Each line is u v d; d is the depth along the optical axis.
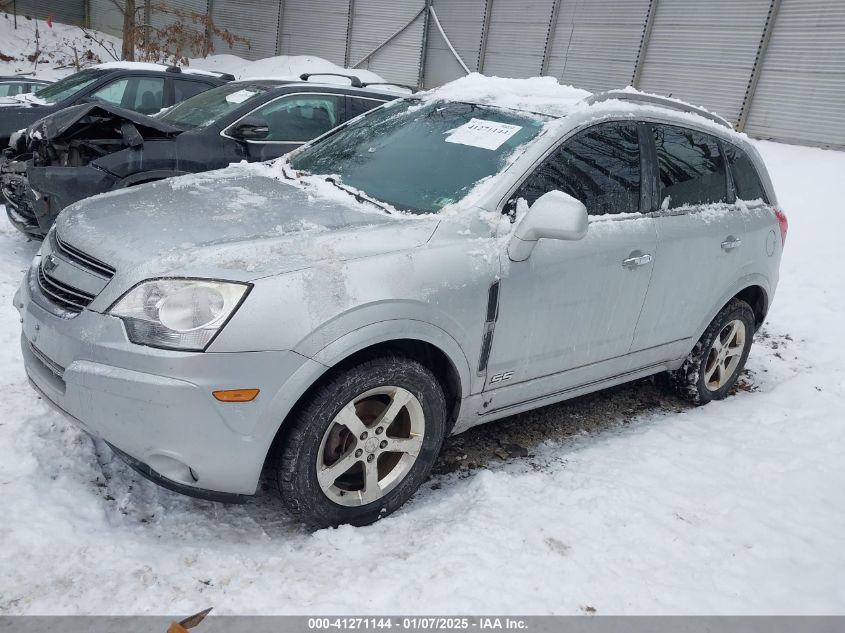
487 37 18.31
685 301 3.81
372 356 2.56
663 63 14.70
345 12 21.16
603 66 15.80
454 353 2.77
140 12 22.14
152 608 2.13
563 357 3.28
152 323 2.25
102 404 2.29
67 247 2.68
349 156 3.56
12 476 2.65
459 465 3.33
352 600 2.23
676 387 4.30
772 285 4.45
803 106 12.42
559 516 2.81
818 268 7.11
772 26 12.81
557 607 2.29
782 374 5.00
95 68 8.30
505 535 2.62
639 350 3.71
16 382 3.42
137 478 2.85
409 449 2.76
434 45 19.69
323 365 2.37
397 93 7.36
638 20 15.02
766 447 3.64
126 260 2.41
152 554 2.37
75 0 22.11
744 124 13.31
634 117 3.53
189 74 8.42
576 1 16.19
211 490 2.37
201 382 2.21
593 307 3.27
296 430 2.41
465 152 3.25
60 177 5.00
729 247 3.94
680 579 2.50
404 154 3.39
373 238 2.62
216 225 2.65
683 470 3.31
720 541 2.75
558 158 3.16
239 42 23.42
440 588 2.31
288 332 2.29
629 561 2.57
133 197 3.05
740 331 4.36
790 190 9.58
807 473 3.36
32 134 5.41
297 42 22.41
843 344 5.48
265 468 2.55
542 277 2.98
